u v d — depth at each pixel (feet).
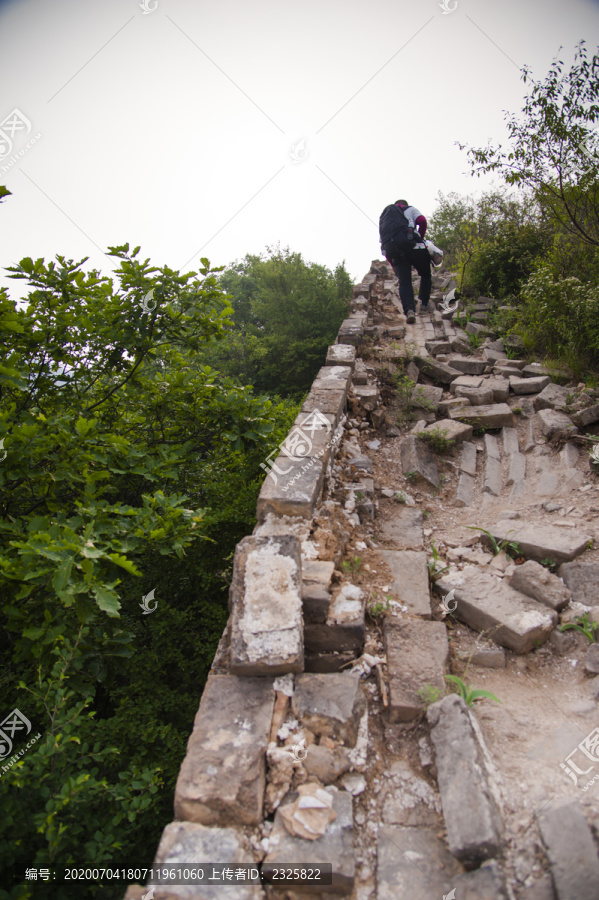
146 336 15.44
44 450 11.82
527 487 15.25
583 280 23.09
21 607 10.33
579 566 10.69
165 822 9.04
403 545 12.82
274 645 7.90
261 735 7.11
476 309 29.35
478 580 10.66
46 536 8.80
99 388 16.89
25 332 13.88
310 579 9.22
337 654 8.83
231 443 17.56
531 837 6.06
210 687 7.85
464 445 17.61
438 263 28.53
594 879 5.49
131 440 17.25
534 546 11.58
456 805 6.28
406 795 6.93
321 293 59.36
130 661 12.58
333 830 6.29
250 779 6.59
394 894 5.85
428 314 30.91
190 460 17.63
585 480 14.58
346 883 5.90
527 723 7.68
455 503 15.05
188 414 17.89
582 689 8.38
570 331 20.39
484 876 5.75
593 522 12.63
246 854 6.06
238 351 57.88
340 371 19.56
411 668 8.31
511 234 31.42
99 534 10.57
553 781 6.70
